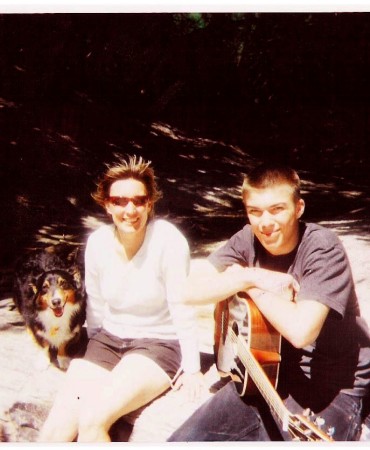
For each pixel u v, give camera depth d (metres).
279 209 2.27
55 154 11.48
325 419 2.26
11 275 5.79
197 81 18.19
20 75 13.23
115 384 2.54
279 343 2.32
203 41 17.53
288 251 2.36
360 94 18.72
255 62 18.73
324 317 2.17
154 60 16.56
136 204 2.63
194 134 16.75
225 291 2.40
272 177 2.27
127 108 16.28
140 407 2.64
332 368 2.30
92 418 2.47
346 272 2.23
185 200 11.32
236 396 2.40
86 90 15.48
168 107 17.44
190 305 2.58
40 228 8.52
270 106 19.06
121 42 15.41
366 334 2.36
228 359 2.71
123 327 2.77
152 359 2.65
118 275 2.73
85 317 3.40
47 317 3.30
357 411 2.27
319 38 17.77
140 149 13.96
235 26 17.84
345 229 7.51
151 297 2.71
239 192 12.58
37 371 3.35
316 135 18.12
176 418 2.55
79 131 13.07
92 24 14.55
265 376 2.22
